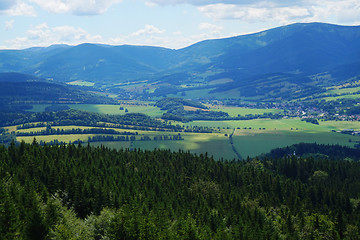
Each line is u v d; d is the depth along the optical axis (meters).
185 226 126.94
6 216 99.06
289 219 171.12
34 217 101.94
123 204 151.88
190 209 177.88
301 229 172.88
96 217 123.94
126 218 120.38
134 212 131.50
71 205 153.38
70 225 107.69
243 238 146.12
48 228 102.44
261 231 152.00
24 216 109.94
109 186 185.75
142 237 115.19
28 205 120.62
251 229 154.25
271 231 156.38
